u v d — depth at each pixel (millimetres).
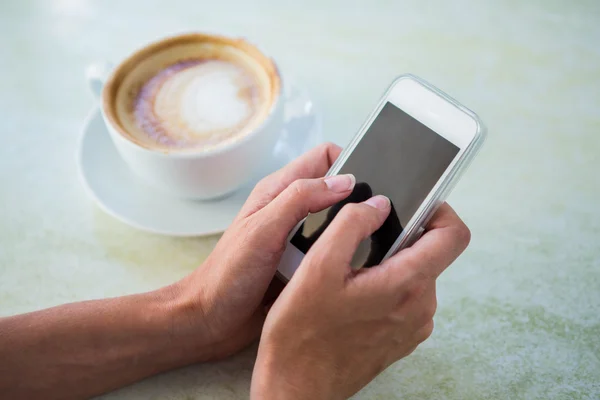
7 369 505
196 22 895
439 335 592
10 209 710
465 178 715
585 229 670
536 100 792
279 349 471
